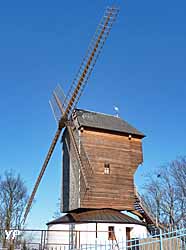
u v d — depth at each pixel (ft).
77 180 128.16
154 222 135.74
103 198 127.85
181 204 179.11
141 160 140.77
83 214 125.08
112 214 125.90
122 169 135.23
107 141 136.15
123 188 132.87
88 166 128.67
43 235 119.24
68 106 131.54
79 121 134.10
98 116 143.33
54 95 144.25
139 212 137.90
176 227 137.28
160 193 186.91
